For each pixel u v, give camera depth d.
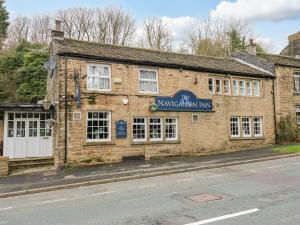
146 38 38.97
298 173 11.33
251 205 7.22
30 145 15.82
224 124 20.03
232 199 7.84
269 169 12.49
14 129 15.60
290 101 23.73
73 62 15.42
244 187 9.25
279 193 8.34
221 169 13.24
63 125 14.89
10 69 28.78
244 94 21.42
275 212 6.60
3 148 15.27
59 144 14.70
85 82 15.62
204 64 20.38
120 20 38.88
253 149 20.00
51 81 18.55
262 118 22.08
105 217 6.70
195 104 18.84
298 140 23.70
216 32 40.53
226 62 23.42
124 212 7.02
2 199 9.23
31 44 32.03
